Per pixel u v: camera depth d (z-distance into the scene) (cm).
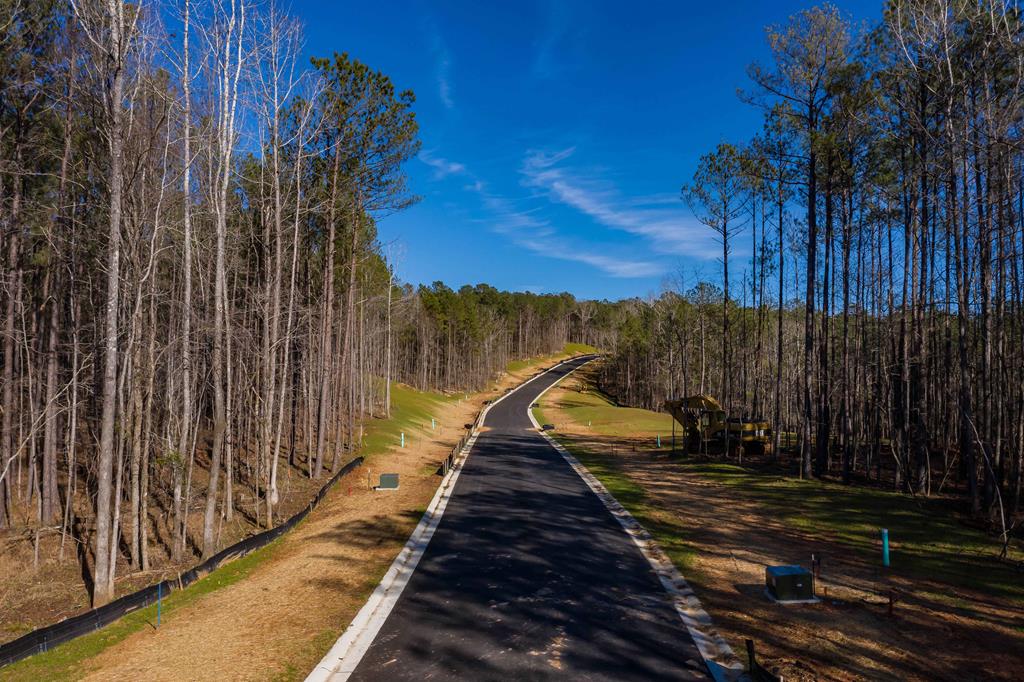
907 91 1992
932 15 1722
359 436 3719
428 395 7162
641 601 1109
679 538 1543
